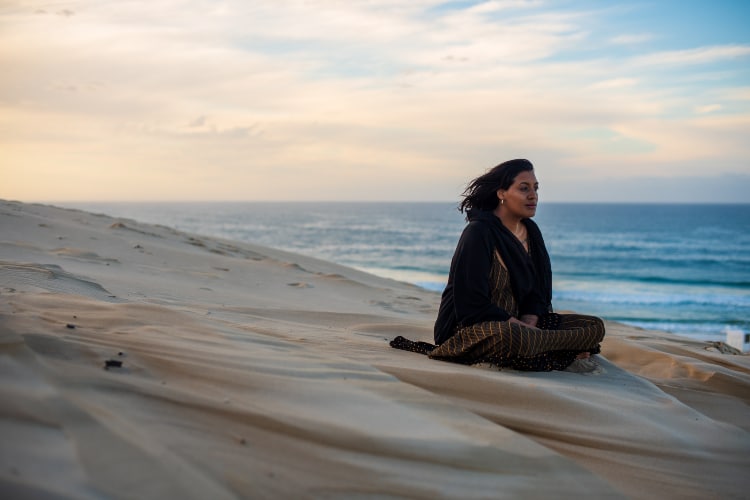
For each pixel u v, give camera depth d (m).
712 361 5.62
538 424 3.18
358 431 2.51
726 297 29.44
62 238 9.84
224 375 2.86
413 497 2.21
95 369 2.62
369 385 3.09
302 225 103.94
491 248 4.42
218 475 2.01
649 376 5.07
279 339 4.04
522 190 4.52
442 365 4.10
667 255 54.72
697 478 2.87
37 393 2.11
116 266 8.27
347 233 83.00
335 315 6.19
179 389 2.59
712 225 115.00
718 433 3.36
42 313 3.57
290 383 2.90
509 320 4.32
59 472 1.75
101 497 1.71
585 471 2.61
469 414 2.93
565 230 97.50
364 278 14.50
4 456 1.75
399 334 5.66
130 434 2.06
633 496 2.66
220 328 3.79
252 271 10.23
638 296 29.80
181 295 6.83
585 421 3.27
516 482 2.44
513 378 3.79
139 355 2.97
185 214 158.62
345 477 2.23
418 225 106.25
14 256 7.50
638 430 3.23
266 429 2.41
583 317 4.50
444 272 39.25
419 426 2.69
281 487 2.07
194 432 2.27
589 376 4.25
